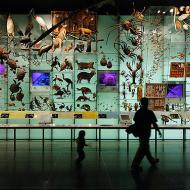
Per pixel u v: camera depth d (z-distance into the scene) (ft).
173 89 56.29
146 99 35.01
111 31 56.59
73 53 56.44
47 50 55.11
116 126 46.26
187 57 56.70
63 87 56.90
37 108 56.65
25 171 33.68
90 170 34.19
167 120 49.47
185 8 53.93
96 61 56.95
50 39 55.77
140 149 34.47
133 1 55.57
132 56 56.59
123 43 56.44
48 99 56.85
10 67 56.13
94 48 56.44
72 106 57.00
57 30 54.60
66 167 35.60
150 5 55.31
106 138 57.67
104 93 57.21
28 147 49.32
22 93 56.59
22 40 55.11
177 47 56.65
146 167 35.55
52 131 57.41
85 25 55.21
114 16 56.18
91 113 50.16
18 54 56.13
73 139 57.21
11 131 57.57
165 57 56.75
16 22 56.03
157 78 56.95
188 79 56.75
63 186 28.14
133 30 55.93
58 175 31.99
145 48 56.59
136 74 56.70
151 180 30.12
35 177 31.22
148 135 34.60
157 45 56.49
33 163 37.65
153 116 34.86
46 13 56.59
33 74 56.49
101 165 36.60
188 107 56.59
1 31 55.62
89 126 46.16
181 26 55.36
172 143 53.57
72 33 55.31
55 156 41.98
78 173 32.81
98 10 56.08
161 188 27.50
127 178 30.86
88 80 56.90
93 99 56.95
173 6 54.13
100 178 30.89
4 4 56.08
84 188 27.58
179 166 36.01
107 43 56.85
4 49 55.72
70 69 56.70
